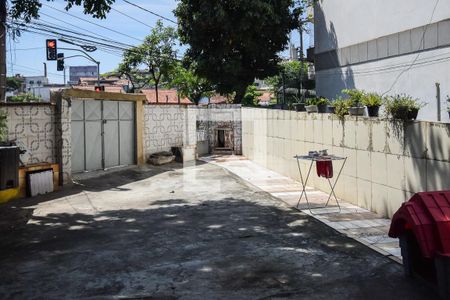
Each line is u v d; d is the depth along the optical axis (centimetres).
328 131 1149
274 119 1614
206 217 890
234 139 2153
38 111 1180
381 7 1554
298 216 895
